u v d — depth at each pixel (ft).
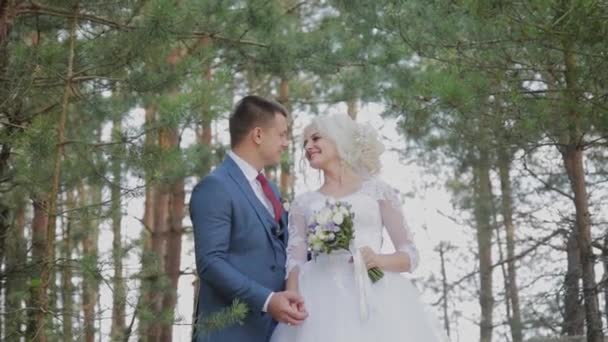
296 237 14.78
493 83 22.84
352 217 14.05
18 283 25.82
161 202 36.47
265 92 44.29
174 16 18.99
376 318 14.01
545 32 19.86
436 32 22.66
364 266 14.08
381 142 15.21
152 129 18.45
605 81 20.52
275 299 13.38
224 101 18.34
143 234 43.60
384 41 28.78
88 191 41.88
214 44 26.32
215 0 24.40
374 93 29.32
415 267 14.57
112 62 20.03
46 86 20.67
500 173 47.29
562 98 21.09
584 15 18.66
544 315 41.52
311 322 14.19
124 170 19.38
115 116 20.49
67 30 23.30
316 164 14.97
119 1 20.08
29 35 24.35
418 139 31.30
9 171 23.86
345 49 28.04
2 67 20.24
